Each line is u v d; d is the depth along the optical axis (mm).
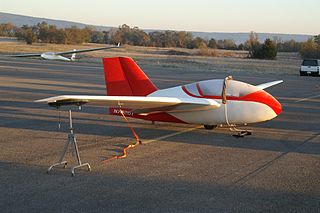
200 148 9336
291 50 129250
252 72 38000
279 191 6445
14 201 5949
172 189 6516
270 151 9117
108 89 11375
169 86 23406
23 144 9547
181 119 10836
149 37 134750
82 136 10508
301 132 11375
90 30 129500
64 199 6047
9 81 24312
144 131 11133
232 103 10234
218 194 6293
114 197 6141
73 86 22484
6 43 95062
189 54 84500
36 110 14609
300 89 23953
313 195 6273
